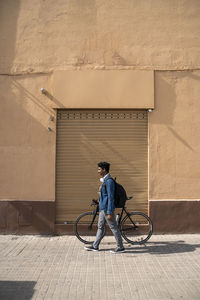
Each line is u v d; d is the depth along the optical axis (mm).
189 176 8078
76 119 8203
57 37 8180
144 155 8164
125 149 8164
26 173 8039
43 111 8117
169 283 5070
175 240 7516
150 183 8039
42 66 8156
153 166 8070
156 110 8141
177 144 8109
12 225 7945
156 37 8195
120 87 8094
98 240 6773
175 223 7996
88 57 8164
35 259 6238
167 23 8219
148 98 8086
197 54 8203
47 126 8102
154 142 8109
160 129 8117
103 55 8164
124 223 7816
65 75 8102
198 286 4949
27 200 7992
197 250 6766
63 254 6551
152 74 8117
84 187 8109
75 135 8180
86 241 7312
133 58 8164
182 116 8141
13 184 8023
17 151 8062
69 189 8109
